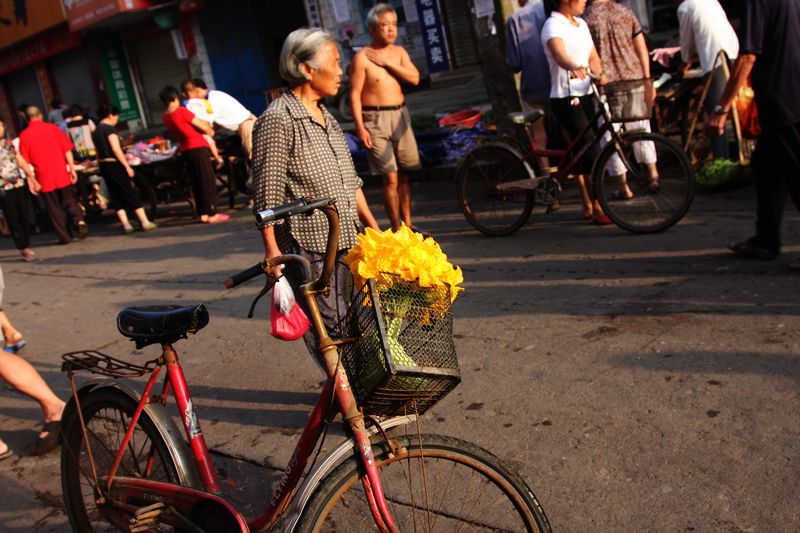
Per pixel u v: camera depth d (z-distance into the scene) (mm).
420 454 2465
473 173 7500
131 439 3129
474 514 3303
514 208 7375
